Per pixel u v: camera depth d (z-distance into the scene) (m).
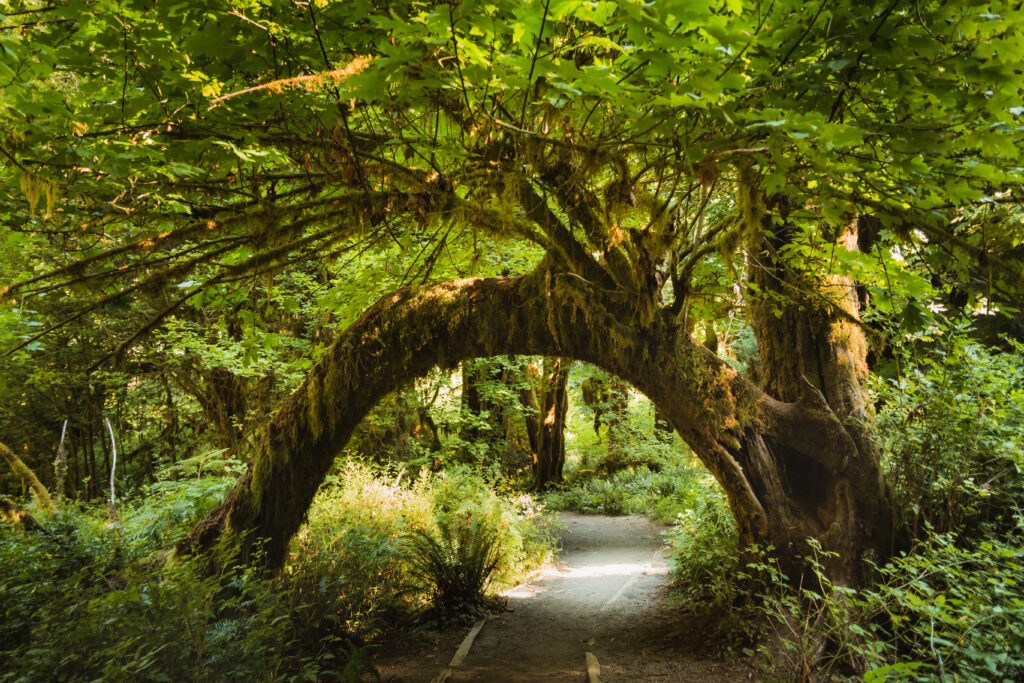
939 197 3.57
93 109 3.54
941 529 5.44
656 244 4.36
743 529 5.95
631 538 13.41
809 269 5.82
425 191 4.18
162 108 3.40
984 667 3.62
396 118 3.91
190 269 4.57
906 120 3.11
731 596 5.85
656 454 19.36
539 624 7.20
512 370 16.89
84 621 4.16
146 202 4.50
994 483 5.71
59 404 13.85
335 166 4.00
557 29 2.72
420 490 10.73
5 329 6.09
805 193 3.80
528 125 3.92
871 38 2.61
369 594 6.67
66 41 3.48
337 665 5.40
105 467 15.80
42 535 5.75
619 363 5.82
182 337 10.90
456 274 7.89
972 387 5.60
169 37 3.12
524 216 5.29
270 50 3.10
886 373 7.77
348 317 8.00
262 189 4.99
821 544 5.70
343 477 10.65
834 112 3.01
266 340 6.27
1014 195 4.16
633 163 4.60
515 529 10.13
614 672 5.40
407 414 15.59
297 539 6.95
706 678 5.05
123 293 4.53
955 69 2.71
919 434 5.65
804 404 6.03
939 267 4.47
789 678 4.37
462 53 2.58
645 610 7.40
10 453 7.52
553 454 20.27
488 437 18.22
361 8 2.71
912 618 4.86
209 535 6.10
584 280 5.21
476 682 5.25
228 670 4.36
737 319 9.02
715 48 2.25
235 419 13.45
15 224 4.60
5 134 3.38
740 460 5.91
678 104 2.34
